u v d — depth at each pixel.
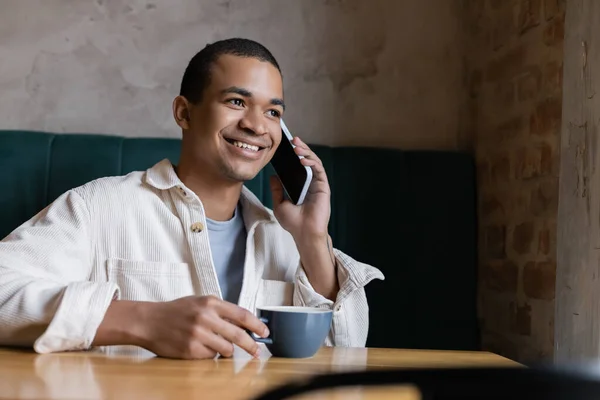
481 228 2.12
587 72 1.48
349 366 0.97
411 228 2.03
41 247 1.31
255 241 1.56
